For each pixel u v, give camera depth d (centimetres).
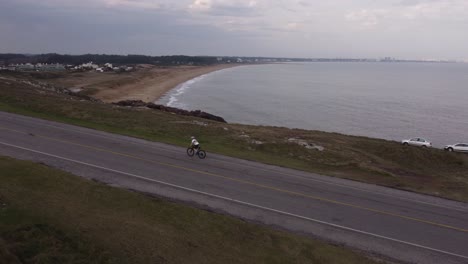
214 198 1839
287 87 14988
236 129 3809
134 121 3634
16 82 6378
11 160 1988
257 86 14988
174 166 2288
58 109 3856
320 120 7594
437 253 1474
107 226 1377
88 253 1185
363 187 2197
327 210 1803
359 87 15962
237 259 1316
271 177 2239
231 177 2169
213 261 1277
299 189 2064
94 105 4575
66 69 18850
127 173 2081
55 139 2695
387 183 2341
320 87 15525
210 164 2402
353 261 1377
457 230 1684
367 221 1714
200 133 3372
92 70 18812
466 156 3972
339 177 2369
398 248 1495
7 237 1197
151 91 11438
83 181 1820
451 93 14062
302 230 1586
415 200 2039
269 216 1692
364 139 4153
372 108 9619
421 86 17225
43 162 2127
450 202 2056
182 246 1337
